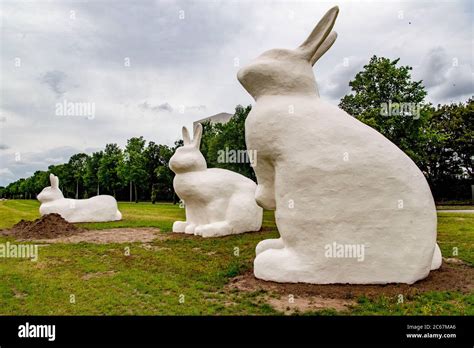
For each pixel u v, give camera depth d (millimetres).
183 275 5984
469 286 5074
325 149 5125
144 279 5742
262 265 5375
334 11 5367
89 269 6430
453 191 30312
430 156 28688
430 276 5422
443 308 4297
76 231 11305
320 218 5066
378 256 5008
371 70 19547
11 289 5418
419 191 5113
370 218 5004
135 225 12844
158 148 40344
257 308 4426
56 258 7395
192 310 4449
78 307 4645
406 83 19047
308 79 5609
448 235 9727
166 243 8914
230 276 5828
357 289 4859
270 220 14414
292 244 5250
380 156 5078
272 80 5582
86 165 43656
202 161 10281
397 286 4914
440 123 30188
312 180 5109
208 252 7773
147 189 40438
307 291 4836
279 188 5379
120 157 38312
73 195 49625
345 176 5035
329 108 5430
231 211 9781
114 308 4590
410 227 5012
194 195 10008
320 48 5773
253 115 5617
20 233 10711
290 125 5324
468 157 29797
